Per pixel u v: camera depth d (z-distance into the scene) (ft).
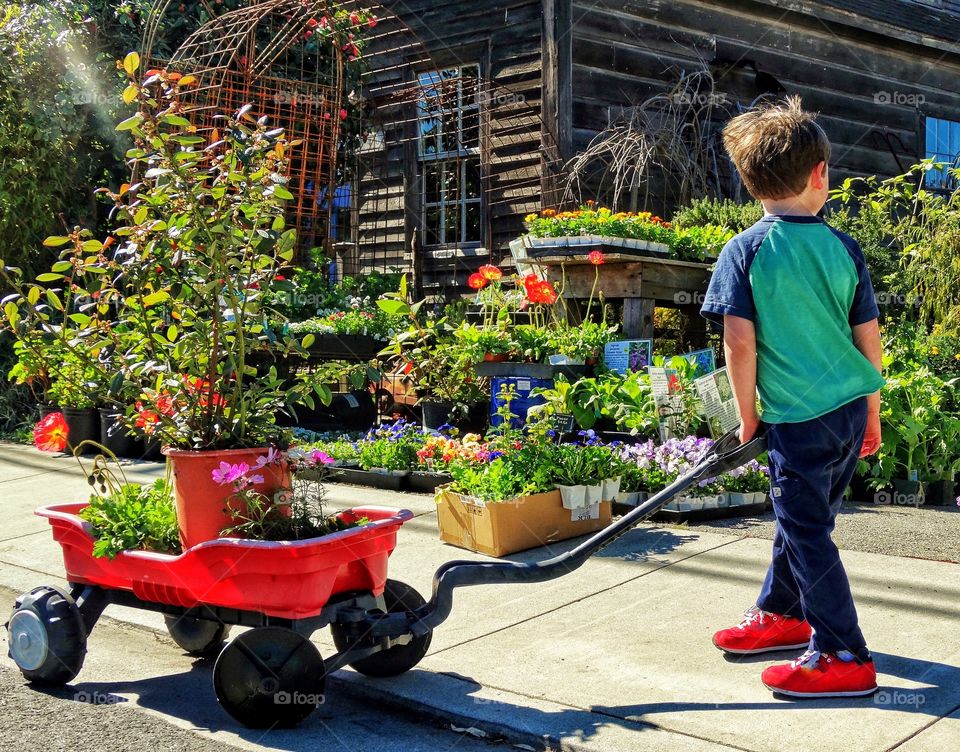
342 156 37.73
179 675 11.74
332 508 18.62
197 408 11.01
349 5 36.99
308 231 35.63
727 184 35.60
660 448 17.49
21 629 11.10
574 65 33.40
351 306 29.78
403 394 28.76
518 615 12.64
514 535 15.56
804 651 10.68
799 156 9.51
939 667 10.05
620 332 25.86
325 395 11.87
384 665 10.79
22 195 33.81
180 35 38.09
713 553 14.89
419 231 36.86
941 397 20.39
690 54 36.52
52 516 11.27
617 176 31.12
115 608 14.16
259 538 10.32
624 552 15.19
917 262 25.99
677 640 11.35
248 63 33.22
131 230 11.38
